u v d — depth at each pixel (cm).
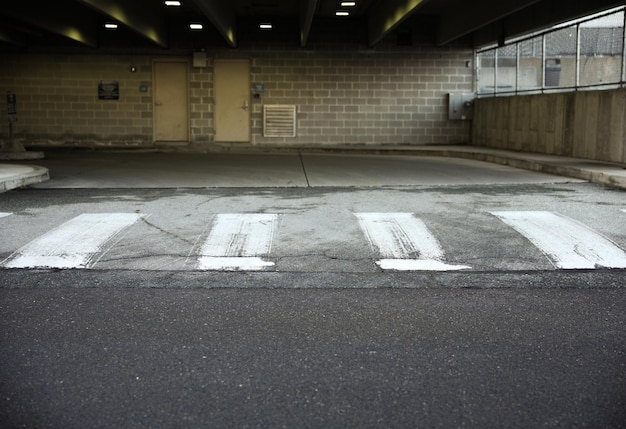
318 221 749
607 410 292
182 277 531
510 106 1917
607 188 1051
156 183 1132
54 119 2212
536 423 280
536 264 570
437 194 980
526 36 1895
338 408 295
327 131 2244
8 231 684
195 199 924
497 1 1591
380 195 970
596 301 466
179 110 2231
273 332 399
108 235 670
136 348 371
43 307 450
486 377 329
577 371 337
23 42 2152
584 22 1496
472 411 292
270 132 2238
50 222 733
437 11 2102
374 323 417
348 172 1344
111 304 457
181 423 280
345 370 339
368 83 2234
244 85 2223
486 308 450
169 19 2191
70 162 1577
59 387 316
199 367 342
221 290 495
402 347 373
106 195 964
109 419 283
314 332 399
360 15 2180
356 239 661
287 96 2230
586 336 392
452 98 2219
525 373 335
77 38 1989
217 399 304
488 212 802
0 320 420
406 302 464
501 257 591
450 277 532
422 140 2253
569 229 695
